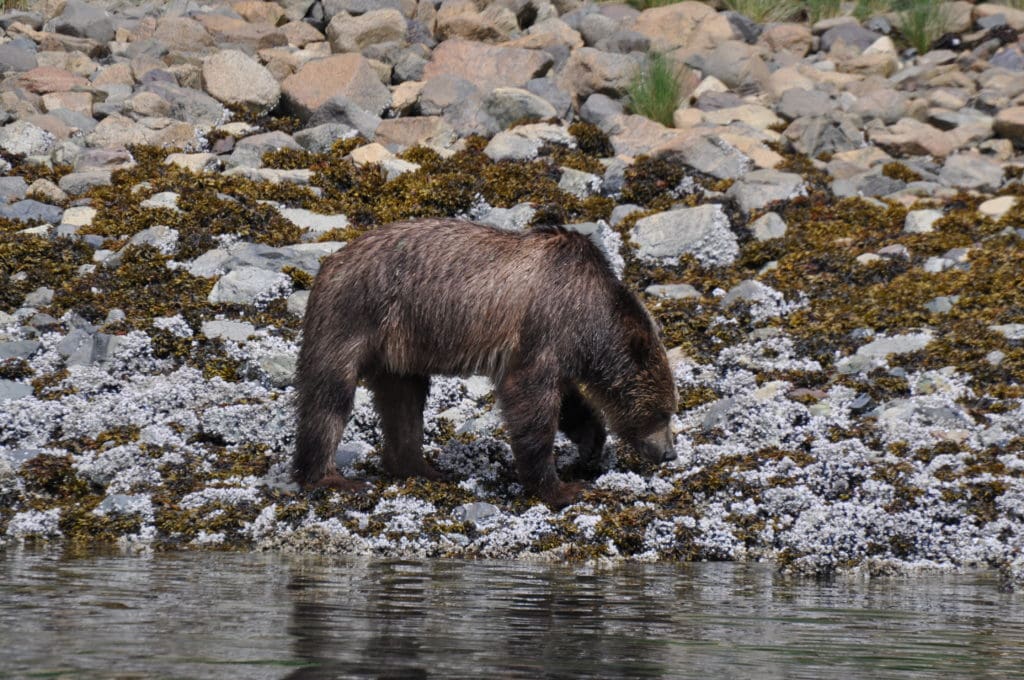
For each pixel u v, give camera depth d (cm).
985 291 3234
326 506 2247
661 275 3372
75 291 3122
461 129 4166
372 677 1265
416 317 2292
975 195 3819
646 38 4934
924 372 2831
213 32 4809
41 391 2728
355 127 4072
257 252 3262
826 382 2845
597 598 1752
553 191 3703
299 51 4788
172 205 3497
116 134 3956
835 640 1512
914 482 2375
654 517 2258
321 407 2303
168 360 2906
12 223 3425
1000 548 2180
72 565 1912
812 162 4069
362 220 3569
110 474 2394
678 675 1315
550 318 2302
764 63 4894
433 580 1855
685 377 2884
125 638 1398
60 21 4831
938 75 4984
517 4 5206
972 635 1561
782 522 2277
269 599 1658
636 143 4088
